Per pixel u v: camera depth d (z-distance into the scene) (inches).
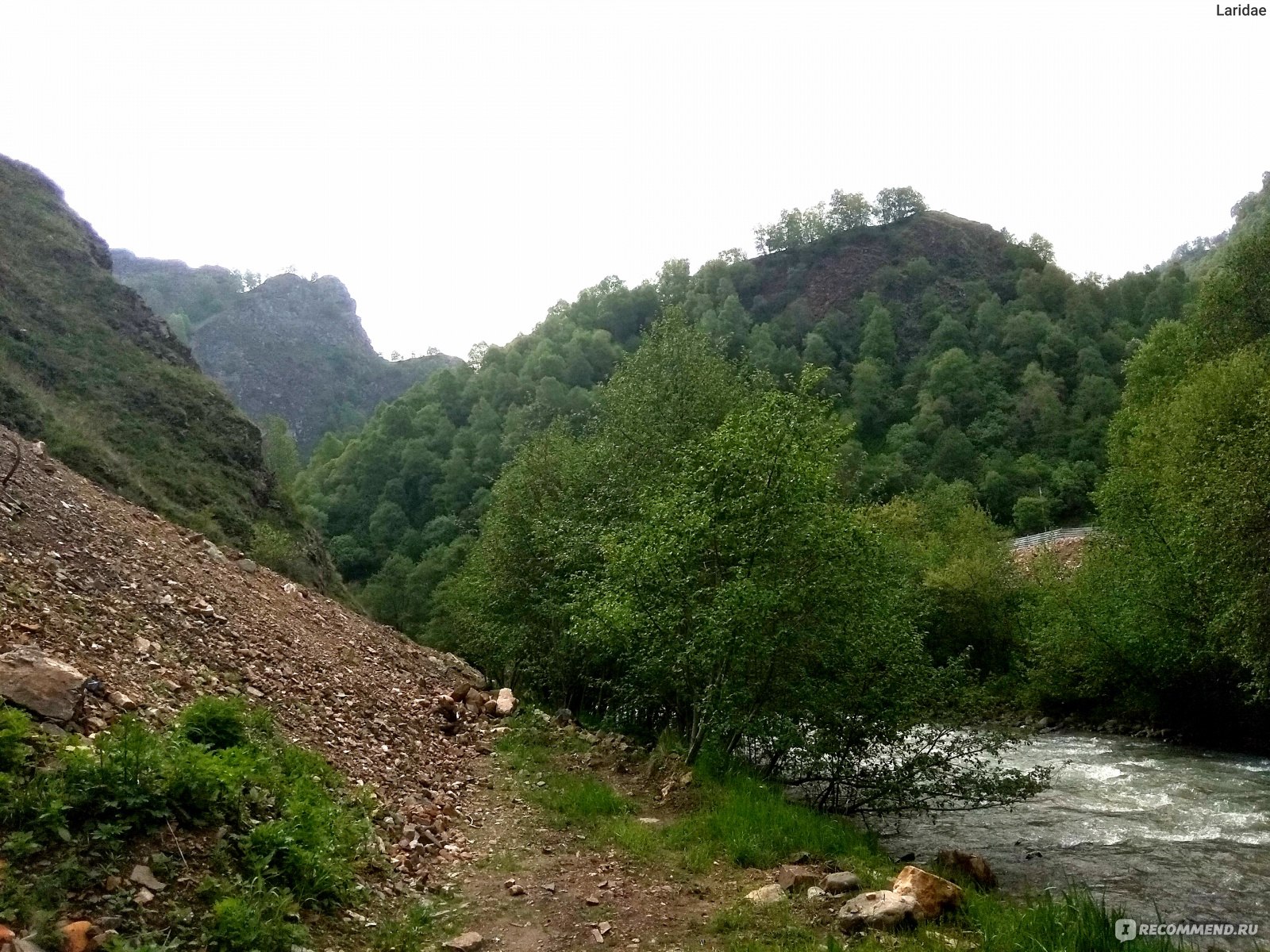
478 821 361.1
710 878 310.7
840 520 464.1
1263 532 663.8
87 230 1886.1
